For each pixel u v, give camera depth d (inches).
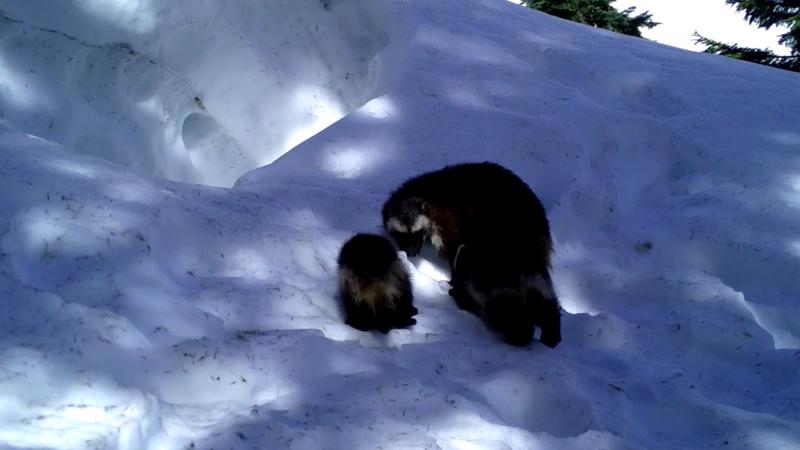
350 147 141.6
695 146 148.3
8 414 70.7
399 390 84.0
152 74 150.7
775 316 111.6
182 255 101.1
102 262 91.5
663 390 93.2
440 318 105.1
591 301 115.5
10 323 79.4
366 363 89.3
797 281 117.7
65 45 137.3
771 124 160.4
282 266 105.5
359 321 97.7
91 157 110.3
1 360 75.0
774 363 102.2
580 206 130.6
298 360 86.4
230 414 78.8
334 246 114.0
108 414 72.4
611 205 131.3
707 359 103.2
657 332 105.5
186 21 149.6
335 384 84.7
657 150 149.6
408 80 158.6
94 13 137.9
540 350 99.8
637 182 143.3
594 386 92.7
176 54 152.4
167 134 153.0
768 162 146.4
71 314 81.4
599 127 150.6
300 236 111.0
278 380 83.9
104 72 143.3
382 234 119.8
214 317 90.8
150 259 94.7
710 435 88.2
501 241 106.2
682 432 89.1
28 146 105.9
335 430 76.9
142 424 73.1
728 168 144.2
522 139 144.3
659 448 84.4
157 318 87.0
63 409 72.2
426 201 115.9
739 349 103.3
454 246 113.8
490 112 152.3
